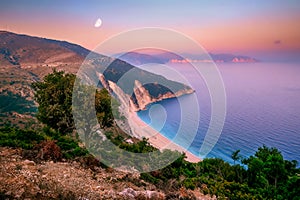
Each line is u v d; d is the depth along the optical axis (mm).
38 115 20766
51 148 13938
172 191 13172
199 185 17594
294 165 27547
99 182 11484
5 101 105250
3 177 9258
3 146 14625
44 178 10125
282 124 119500
